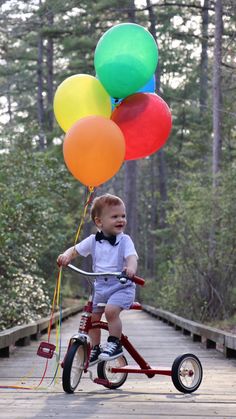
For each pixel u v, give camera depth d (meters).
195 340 12.36
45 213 16.11
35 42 43.72
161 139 6.84
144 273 43.94
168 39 38.81
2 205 14.36
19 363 8.70
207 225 17.33
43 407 5.37
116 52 6.44
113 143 6.36
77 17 34.41
